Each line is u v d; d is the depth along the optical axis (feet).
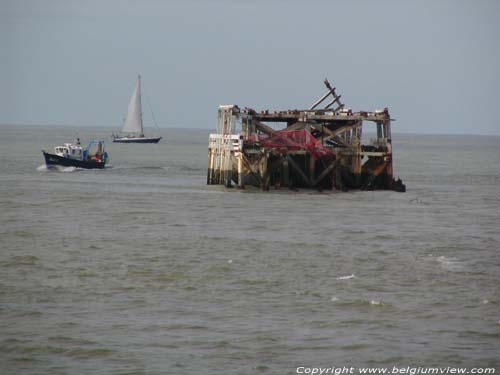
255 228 622.54
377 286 438.40
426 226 650.84
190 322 375.04
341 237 588.50
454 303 408.05
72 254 510.17
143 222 646.74
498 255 529.04
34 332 360.07
